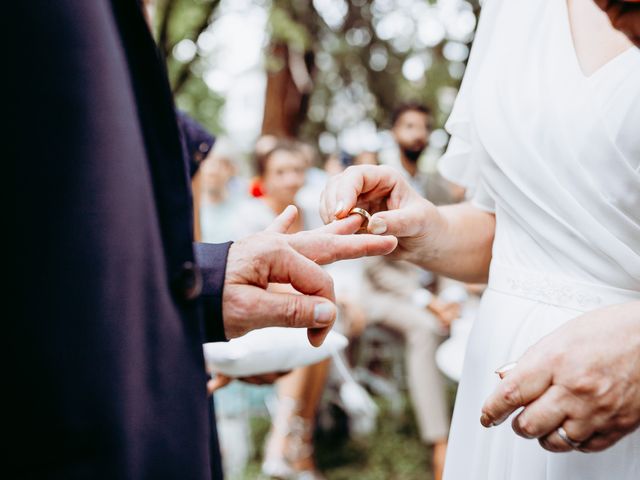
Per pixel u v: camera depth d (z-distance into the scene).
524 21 1.03
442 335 3.40
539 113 0.96
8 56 0.62
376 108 7.27
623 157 0.89
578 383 0.74
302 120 6.40
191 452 0.69
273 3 5.80
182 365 0.70
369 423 3.68
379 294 3.50
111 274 0.63
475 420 1.08
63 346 0.61
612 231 0.91
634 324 0.75
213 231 3.80
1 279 0.62
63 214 0.62
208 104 6.70
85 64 0.63
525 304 1.01
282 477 3.05
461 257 1.19
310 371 3.12
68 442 0.62
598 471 0.91
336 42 6.76
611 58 0.93
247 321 0.79
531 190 0.97
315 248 0.86
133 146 0.66
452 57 6.63
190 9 4.35
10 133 0.61
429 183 3.74
